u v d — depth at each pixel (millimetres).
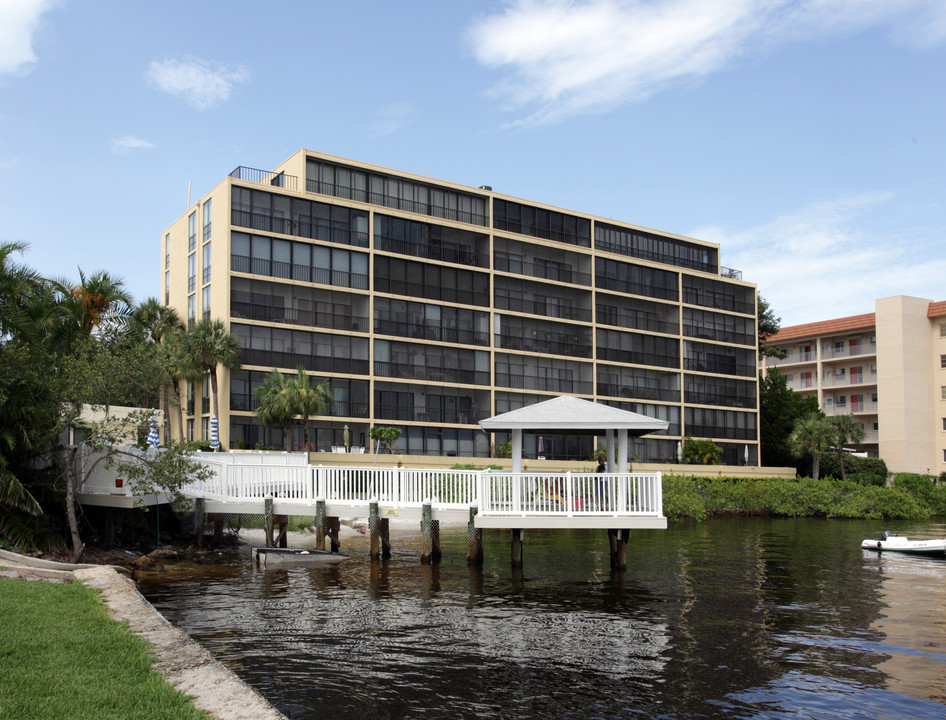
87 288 43781
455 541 34906
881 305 81562
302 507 26531
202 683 9758
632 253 77188
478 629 17188
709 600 21188
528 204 70062
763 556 31078
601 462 27250
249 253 54469
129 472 24062
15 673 9508
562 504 23781
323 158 59688
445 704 12234
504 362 66188
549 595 21469
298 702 12133
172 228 62812
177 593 20422
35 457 23969
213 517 28641
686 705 12477
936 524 50594
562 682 13492
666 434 75188
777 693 13125
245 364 53531
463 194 66938
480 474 23906
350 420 57156
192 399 56719
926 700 12859
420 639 16172
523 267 68500
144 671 10047
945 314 79750
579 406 24594
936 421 80750
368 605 19484
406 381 60031
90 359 25016
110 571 17594
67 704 8609
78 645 10961
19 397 21891
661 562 28797
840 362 89062
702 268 82625
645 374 75000
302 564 25406
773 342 94562
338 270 58000
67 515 24438
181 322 57281
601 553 30797
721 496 55719
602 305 72625
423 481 25984
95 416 28062
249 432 53844
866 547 34188
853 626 18156
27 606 13047
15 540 21828
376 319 59750
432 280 62812
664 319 76875
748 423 81312
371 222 59906
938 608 20438
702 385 78500
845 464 76625
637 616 18938
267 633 16328
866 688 13453
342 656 14695
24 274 24938
